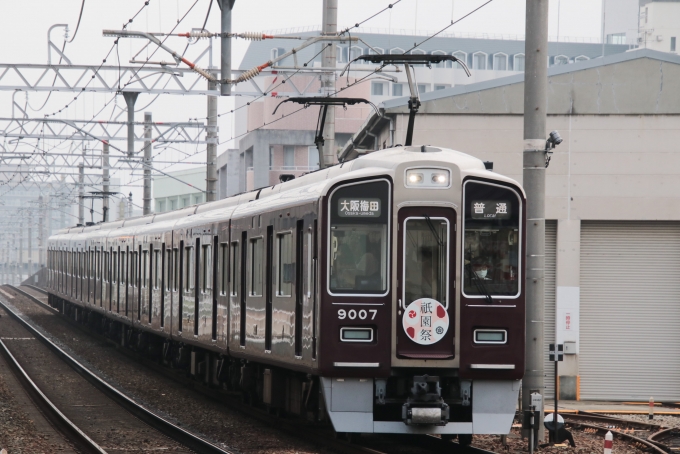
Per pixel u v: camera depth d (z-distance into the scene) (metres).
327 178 33.69
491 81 57.00
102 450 32.16
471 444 34.69
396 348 29.83
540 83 33.78
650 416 48.03
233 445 34.53
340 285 30.03
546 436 36.28
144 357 69.81
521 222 30.38
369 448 31.00
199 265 50.19
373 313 29.92
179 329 54.69
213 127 77.31
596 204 57.09
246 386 42.72
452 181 30.16
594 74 57.22
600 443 36.12
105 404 48.53
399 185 30.06
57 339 88.31
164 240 59.28
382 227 30.17
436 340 29.94
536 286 33.88
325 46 55.09
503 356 30.14
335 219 30.16
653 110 57.06
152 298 62.44
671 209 57.00
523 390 34.03
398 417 30.11
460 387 30.28
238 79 55.19
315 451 32.72
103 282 82.50
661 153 57.09
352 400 30.09
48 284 127.88
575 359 57.12
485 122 56.88
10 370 63.44
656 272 57.66
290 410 37.06
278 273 35.84
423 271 30.06
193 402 48.53
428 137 56.84
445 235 30.17
